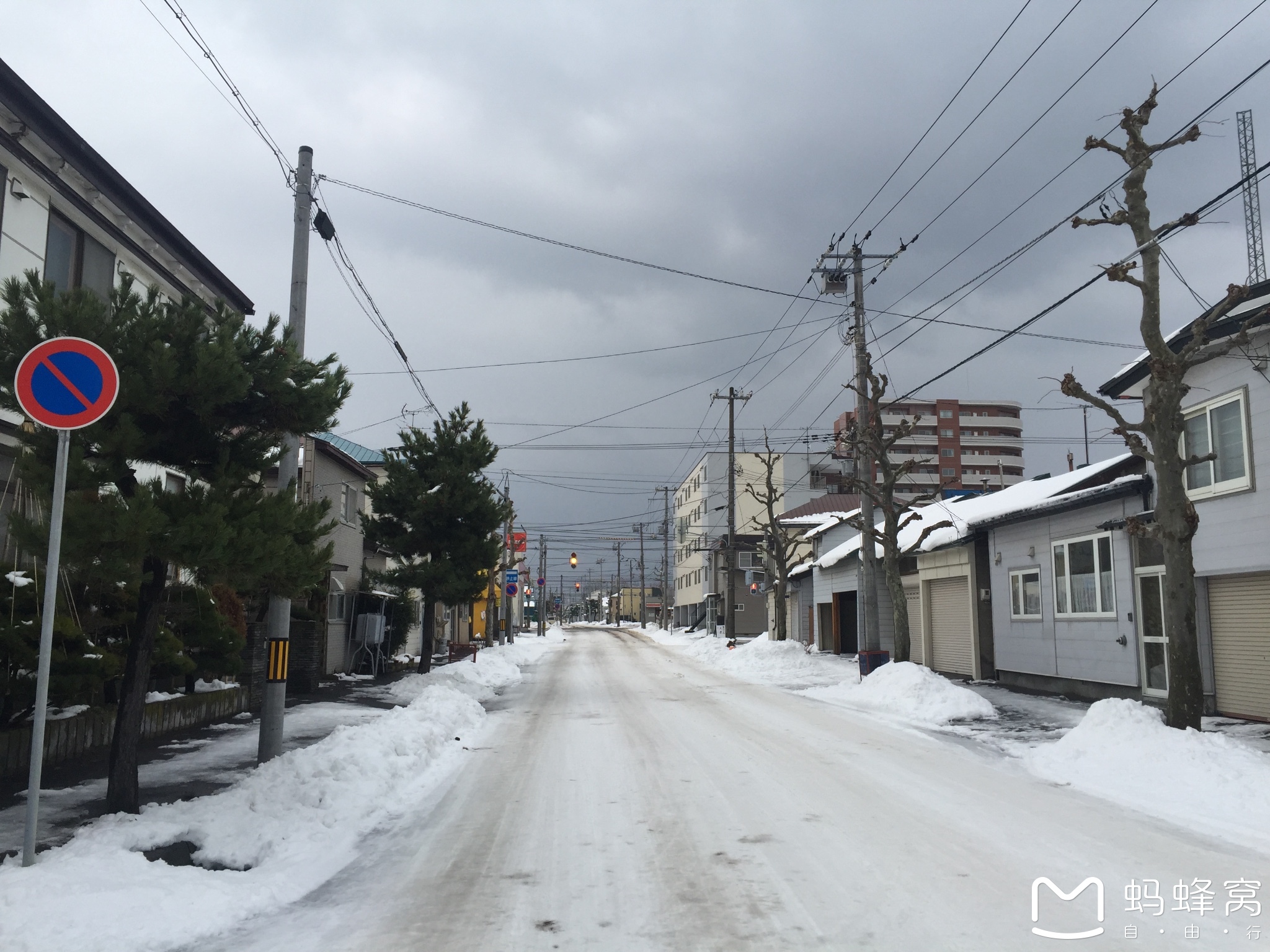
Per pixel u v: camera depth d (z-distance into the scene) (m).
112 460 6.55
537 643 55.38
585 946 4.61
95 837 6.20
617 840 6.78
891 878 5.68
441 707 13.50
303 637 18.62
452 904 5.36
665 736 12.53
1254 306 11.66
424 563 20.92
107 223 12.57
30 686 8.86
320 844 6.69
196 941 4.79
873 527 21.28
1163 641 13.92
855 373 21.33
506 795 8.61
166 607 12.46
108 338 6.55
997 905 5.15
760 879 5.70
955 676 21.97
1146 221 10.48
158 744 11.41
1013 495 21.83
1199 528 13.20
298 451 9.66
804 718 14.69
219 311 7.44
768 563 44.41
